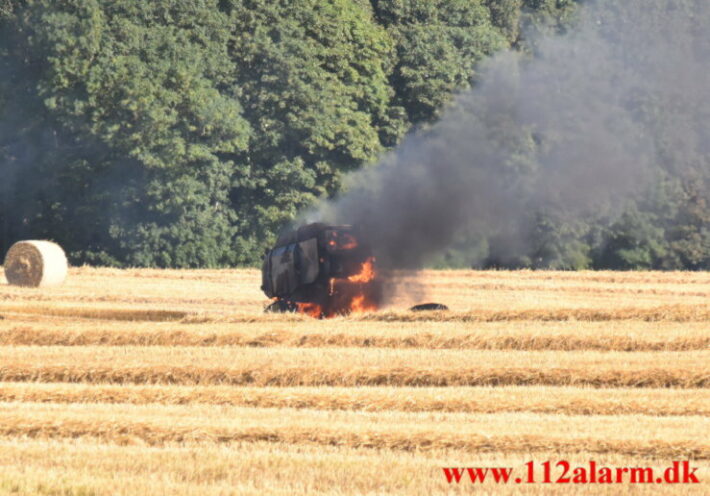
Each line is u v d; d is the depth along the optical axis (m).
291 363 93.75
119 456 63.50
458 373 89.75
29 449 65.00
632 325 111.94
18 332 111.06
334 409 78.00
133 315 139.38
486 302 160.88
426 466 61.72
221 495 56.44
